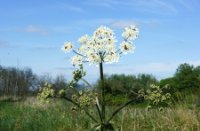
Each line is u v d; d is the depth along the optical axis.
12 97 24.66
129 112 13.52
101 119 4.56
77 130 11.58
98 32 4.70
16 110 16.70
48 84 4.59
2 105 19.41
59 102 17.86
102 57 4.59
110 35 4.68
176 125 10.52
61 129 12.23
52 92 4.54
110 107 14.01
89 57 4.62
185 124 10.35
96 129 4.52
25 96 26.19
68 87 4.68
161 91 4.57
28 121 13.12
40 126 12.78
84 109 4.68
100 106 4.61
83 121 12.45
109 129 4.51
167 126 10.66
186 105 12.86
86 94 4.69
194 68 24.08
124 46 4.61
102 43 4.64
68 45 4.71
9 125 12.40
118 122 11.60
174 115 11.66
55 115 14.30
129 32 4.68
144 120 11.60
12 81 26.23
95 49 4.62
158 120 11.36
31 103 19.95
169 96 4.55
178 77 23.64
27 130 12.35
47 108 16.61
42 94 4.54
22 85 26.47
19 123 12.44
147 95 4.57
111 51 4.62
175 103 12.91
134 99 4.59
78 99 4.69
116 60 4.59
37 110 16.22
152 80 23.36
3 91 25.56
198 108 12.88
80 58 4.68
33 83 28.50
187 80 23.34
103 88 4.58
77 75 4.65
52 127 12.49
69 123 12.60
